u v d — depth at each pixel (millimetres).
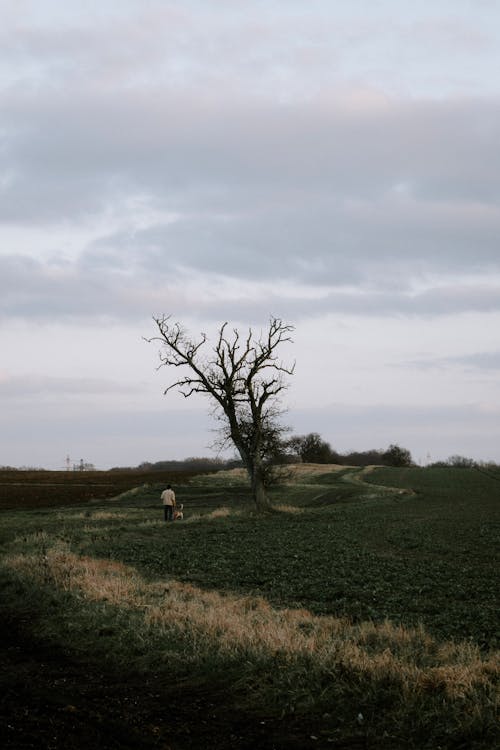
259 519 46500
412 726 9102
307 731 9188
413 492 74562
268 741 8867
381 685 10180
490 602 18641
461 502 62156
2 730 8492
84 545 31406
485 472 116562
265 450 53531
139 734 8883
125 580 19391
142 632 13523
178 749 8547
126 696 10430
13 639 14000
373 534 36906
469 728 8766
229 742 8820
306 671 10836
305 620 14680
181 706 10070
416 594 19891
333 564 25922
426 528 39531
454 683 9867
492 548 30688
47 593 17609
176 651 12391
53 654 12836
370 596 19531
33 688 10555
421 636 13234
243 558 27625
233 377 52594
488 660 11500
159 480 96312
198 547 31359
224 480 88500
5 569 21844
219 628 13492
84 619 14898
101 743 8445
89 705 9867
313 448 163375
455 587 20891
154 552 29531
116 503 62094
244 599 17641
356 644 12344
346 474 108938
